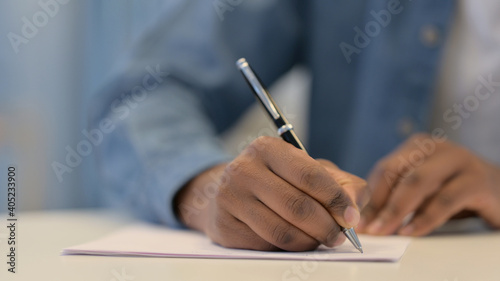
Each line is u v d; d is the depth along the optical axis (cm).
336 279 35
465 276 37
